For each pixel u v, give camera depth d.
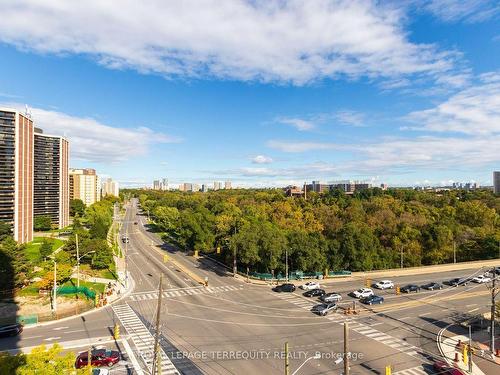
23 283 65.25
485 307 56.16
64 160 146.25
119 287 66.12
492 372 34.84
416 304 57.50
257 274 74.38
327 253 81.44
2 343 40.69
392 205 125.62
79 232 94.62
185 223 99.50
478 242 99.31
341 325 47.06
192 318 49.31
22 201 102.00
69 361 21.67
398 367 35.06
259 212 122.00
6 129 97.06
